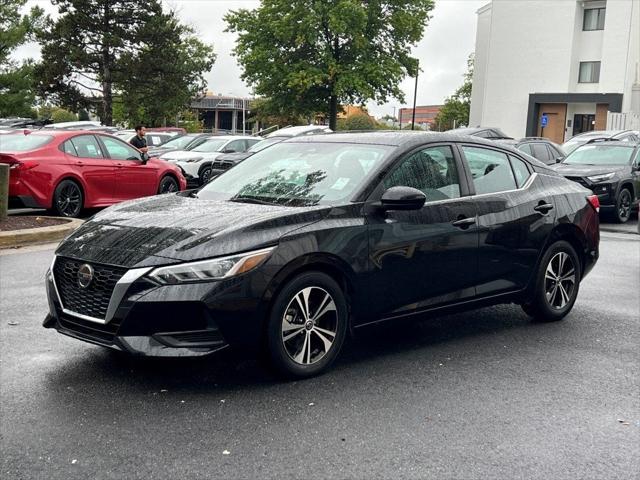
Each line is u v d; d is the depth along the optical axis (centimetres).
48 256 930
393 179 527
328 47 4016
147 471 353
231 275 436
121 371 496
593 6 4675
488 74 5078
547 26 4803
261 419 418
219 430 402
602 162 1600
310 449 381
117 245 456
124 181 1376
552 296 647
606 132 2412
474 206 573
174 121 6725
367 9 4069
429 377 499
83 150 1314
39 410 427
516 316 679
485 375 506
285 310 463
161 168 1472
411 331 618
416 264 529
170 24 5416
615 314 690
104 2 5175
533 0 4844
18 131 1317
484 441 396
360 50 4009
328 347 491
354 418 423
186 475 350
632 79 4584
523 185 629
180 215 488
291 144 608
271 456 371
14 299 696
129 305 428
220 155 1953
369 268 500
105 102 5309
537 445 393
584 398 466
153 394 455
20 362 512
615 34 4531
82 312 461
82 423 409
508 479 353
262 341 459
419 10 4178
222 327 436
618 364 538
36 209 1388
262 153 615
